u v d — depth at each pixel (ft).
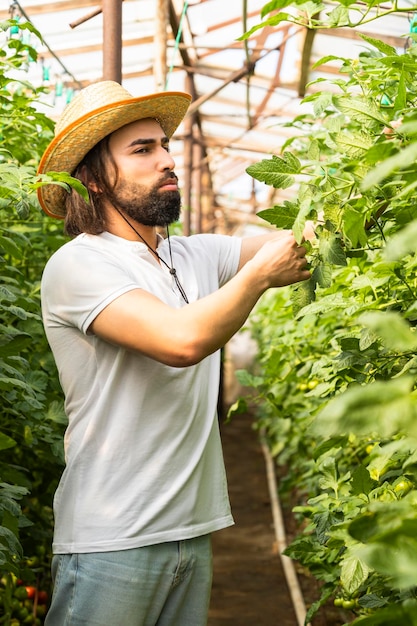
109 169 7.44
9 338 8.25
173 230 24.00
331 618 14.80
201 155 34.12
